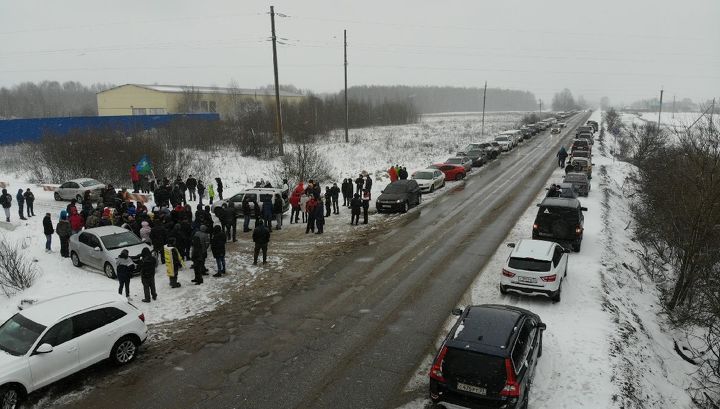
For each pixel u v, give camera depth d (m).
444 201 27.80
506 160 44.97
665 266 20.41
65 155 35.53
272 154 45.72
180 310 13.37
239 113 72.31
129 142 37.25
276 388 9.42
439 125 98.19
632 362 10.46
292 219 24.03
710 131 17.45
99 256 16.50
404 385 9.45
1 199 22.89
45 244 19.86
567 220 17.41
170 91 85.81
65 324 9.71
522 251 13.43
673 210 18.86
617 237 20.84
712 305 13.41
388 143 57.50
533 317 9.78
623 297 14.62
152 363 10.52
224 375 9.95
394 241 19.66
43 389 9.52
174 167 36.03
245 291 14.68
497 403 7.74
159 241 17.17
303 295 14.20
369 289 14.49
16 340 9.48
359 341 11.27
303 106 78.06
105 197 25.08
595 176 34.81
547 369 9.90
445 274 15.53
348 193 27.39
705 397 11.39
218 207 20.94
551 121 88.69
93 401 9.13
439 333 11.58
